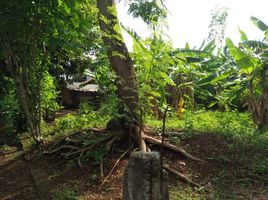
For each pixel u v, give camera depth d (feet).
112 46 22.47
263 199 17.02
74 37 26.07
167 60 20.04
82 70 35.60
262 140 23.44
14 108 32.35
